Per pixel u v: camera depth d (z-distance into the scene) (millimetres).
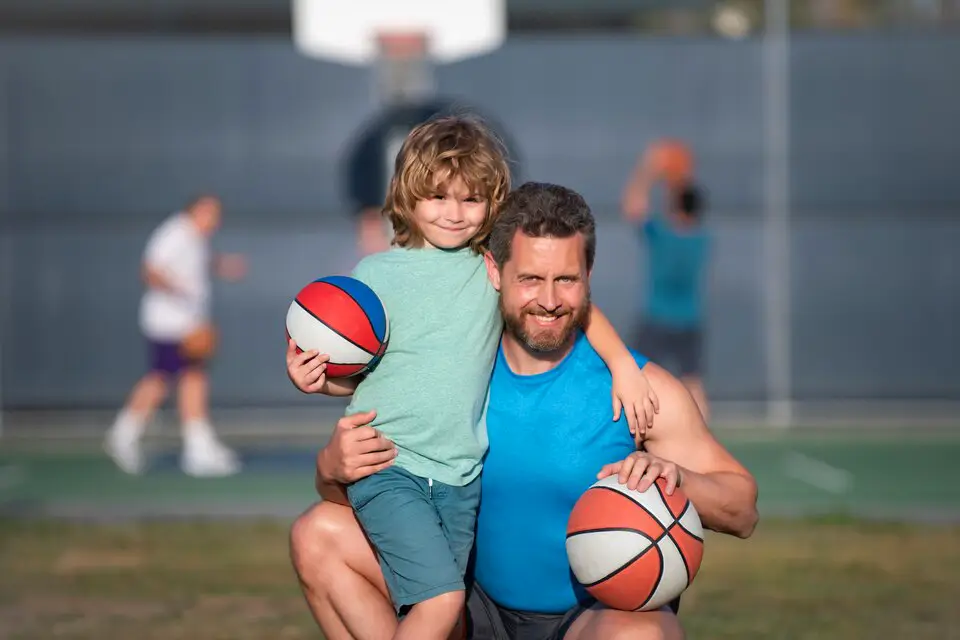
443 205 6020
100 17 21938
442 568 5539
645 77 22016
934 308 22109
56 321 21781
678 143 22047
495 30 18969
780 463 17750
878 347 22109
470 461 5793
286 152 21812
